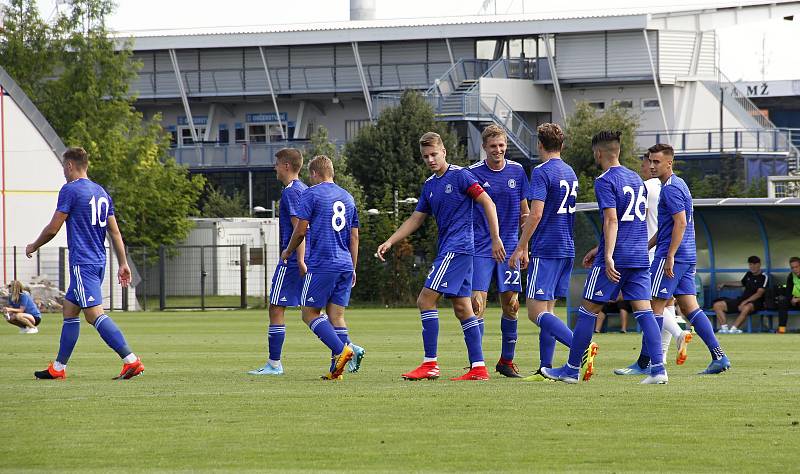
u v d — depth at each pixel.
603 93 172.38
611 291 32.16
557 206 33.09
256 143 174.50
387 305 116.06
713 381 33.47
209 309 111.56
